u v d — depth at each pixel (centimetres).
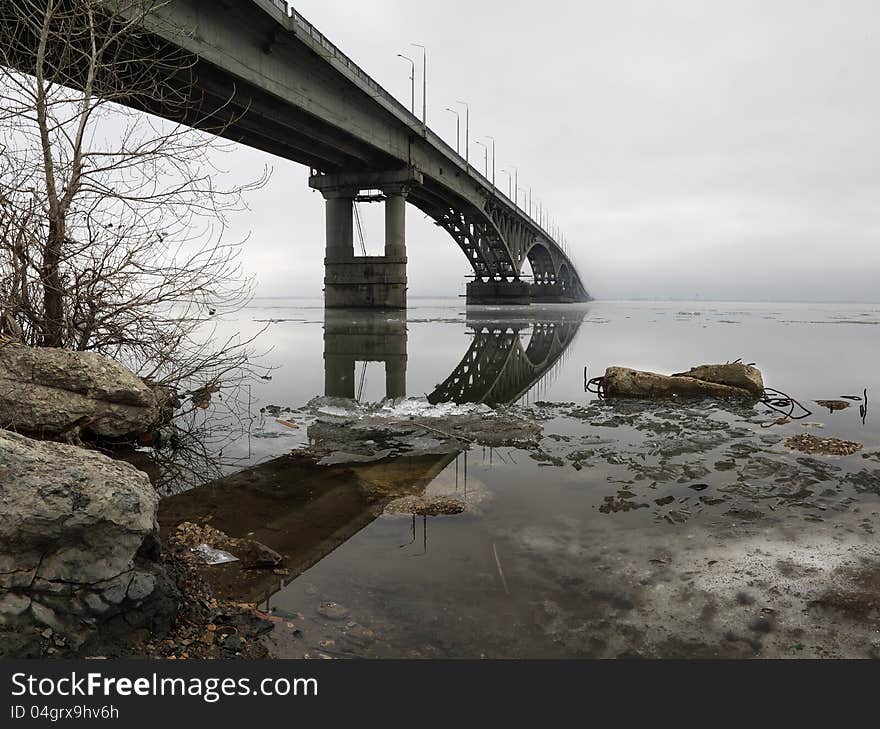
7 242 580
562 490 496
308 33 2405
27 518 244
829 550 371
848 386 1108
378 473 547
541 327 3089
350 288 4572
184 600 295
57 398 577
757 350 1850
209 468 563
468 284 8056
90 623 253
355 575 340
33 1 608
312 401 927
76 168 605
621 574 340
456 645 273
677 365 1448
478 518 431
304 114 2795
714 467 563
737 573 341
